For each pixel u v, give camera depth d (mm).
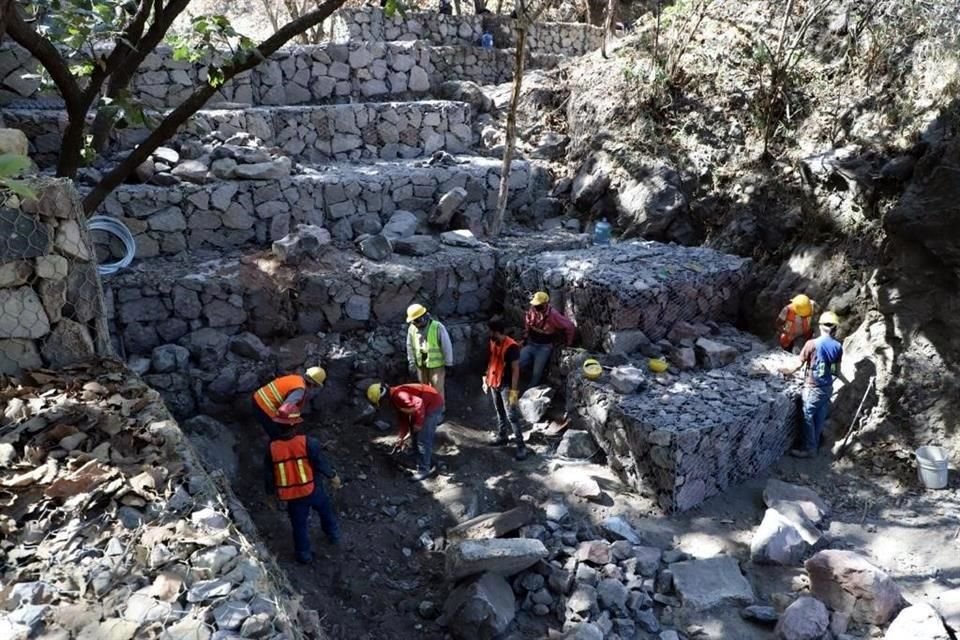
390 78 12469
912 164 7832
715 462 6426
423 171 10109
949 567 5621
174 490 3338
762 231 9219
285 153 10352
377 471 7000
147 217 8219
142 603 2707
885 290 7293
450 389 8273
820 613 5027
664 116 10875
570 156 11820
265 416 5703
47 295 4375
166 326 7527
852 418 7188
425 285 8492
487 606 5055
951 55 8305
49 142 8930
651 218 10141
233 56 6438
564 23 15727
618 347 7480
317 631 3475
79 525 3104
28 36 5613
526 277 8375
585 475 6766
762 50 9836
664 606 5367
